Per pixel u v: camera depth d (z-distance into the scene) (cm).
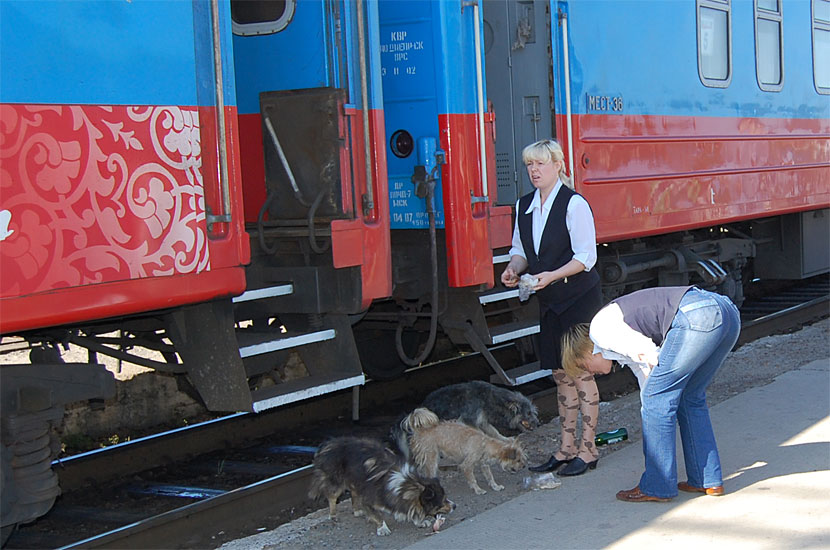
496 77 753
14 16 376
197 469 574
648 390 434
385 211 569
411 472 430
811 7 1060
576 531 416
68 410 637
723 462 505
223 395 491
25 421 410
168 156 438
